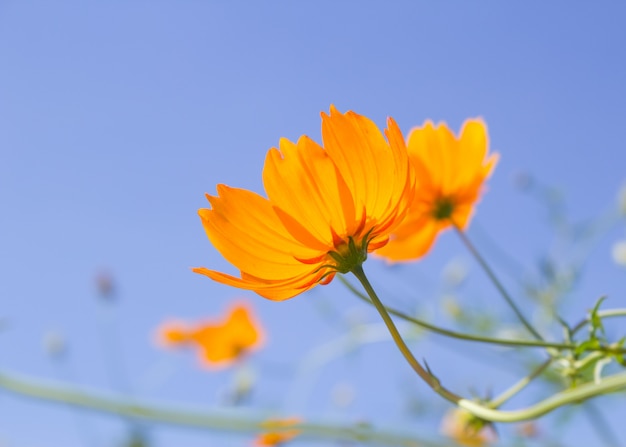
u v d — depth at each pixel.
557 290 0.49
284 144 0.28
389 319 0.27
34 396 0.40
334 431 0.34
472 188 0.36
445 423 0.58
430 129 0.36
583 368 0.30
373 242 0.28
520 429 0.43
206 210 0.27
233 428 0.38
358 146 0.27
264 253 0.27
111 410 0.39
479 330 0.55
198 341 0.67
